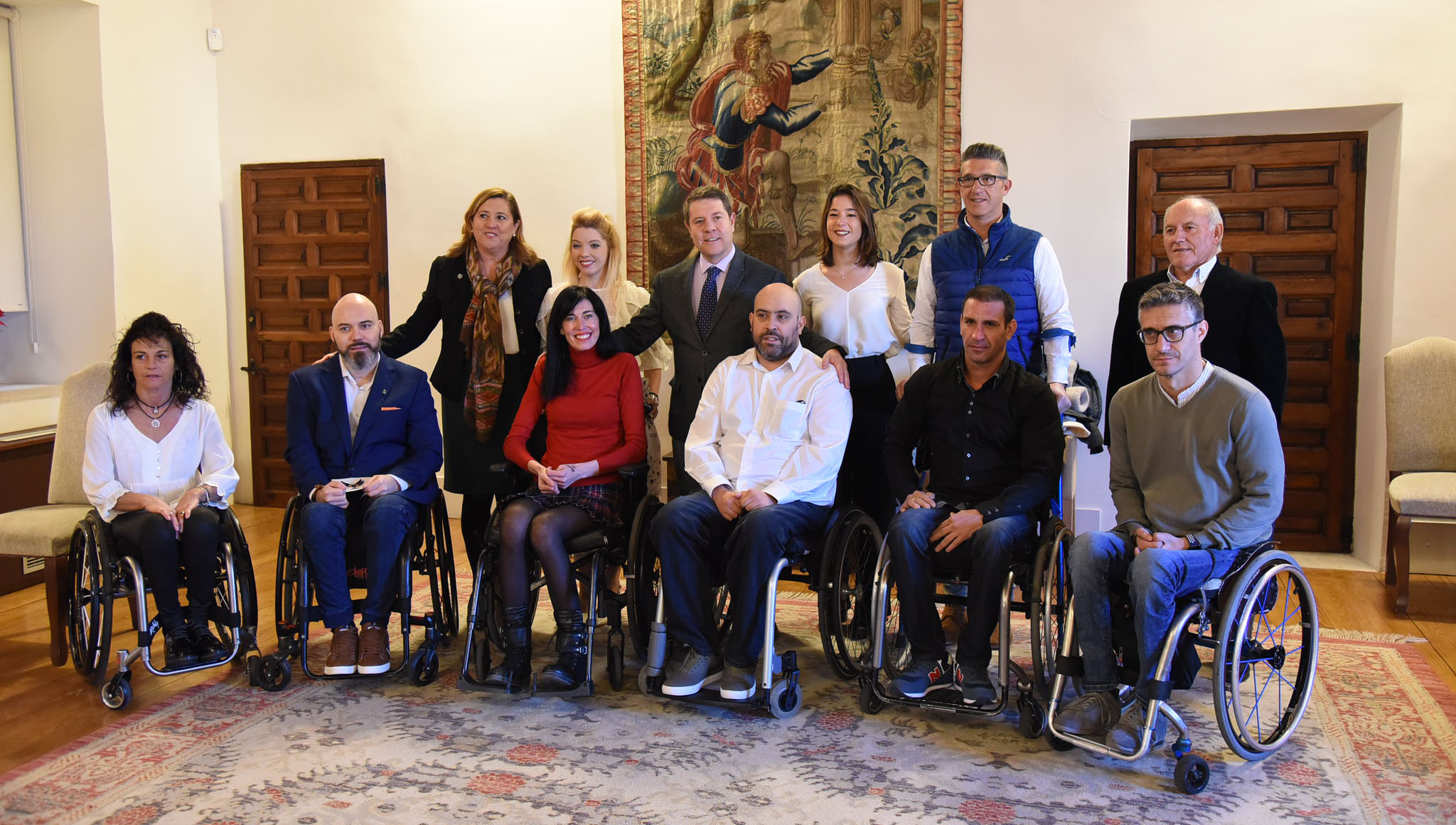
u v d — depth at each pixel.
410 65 5.25
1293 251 4.57
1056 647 2.92
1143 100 4.39
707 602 2.90
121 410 3.18
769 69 4.75
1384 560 4.24
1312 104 4.23
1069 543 2.84
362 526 3.22
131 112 4.97
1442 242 4.16
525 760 2.57
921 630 2.84
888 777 2.46
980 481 2.99
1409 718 2.78
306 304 5.53
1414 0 4.11
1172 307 2.54
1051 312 3.27
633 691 3.05
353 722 2.81
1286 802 2.31
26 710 2.95
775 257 4.81
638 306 3.82
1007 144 4.53
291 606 3.12
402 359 5.40
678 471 3.42
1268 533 2.56
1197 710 2.86
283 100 5.45
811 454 2.98
